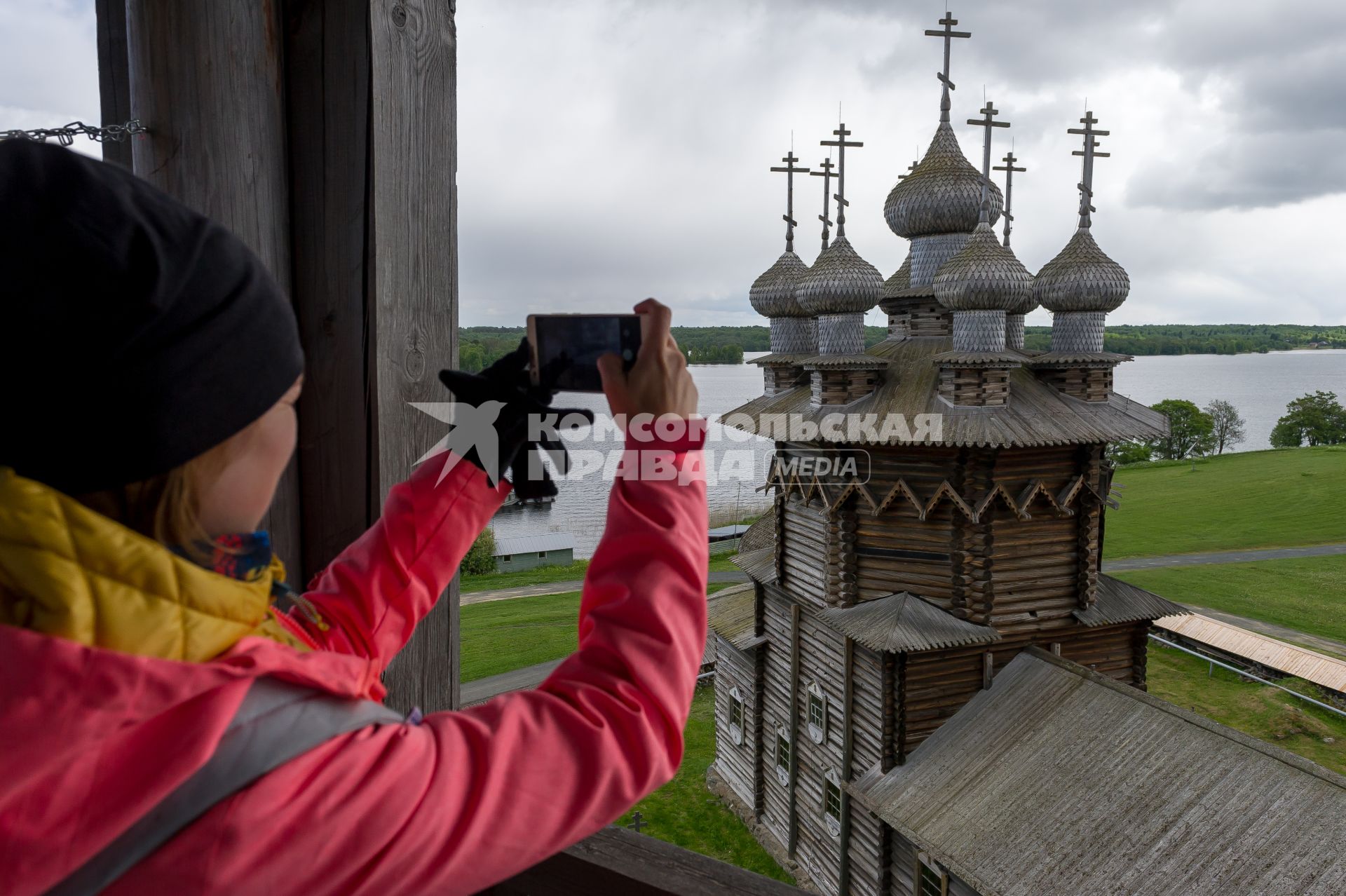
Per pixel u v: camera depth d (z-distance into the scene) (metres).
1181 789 11.59
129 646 0.63
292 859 0.67
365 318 1.96
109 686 0.61
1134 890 10.56
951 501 14.92
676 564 0.91
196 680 0.66
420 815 0.72
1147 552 56.59
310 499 2.07
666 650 0.86
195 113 1.93
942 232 18.36
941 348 17.12
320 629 1.15
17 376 0.64
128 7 1.94
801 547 17.33
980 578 14.86
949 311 17.48
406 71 1.96
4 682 0.59
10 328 0.63
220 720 0.66
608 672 0.85
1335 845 10.04
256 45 1.92
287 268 2.01
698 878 1.54
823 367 15.98
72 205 0.66
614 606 0.89
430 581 1.26
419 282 2.04
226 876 0.65
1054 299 16.34
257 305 0.76
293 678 0.76
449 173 2.08
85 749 0.62
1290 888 9.78
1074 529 15.38
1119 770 12.28
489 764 0.76
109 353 0.65
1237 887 10.06
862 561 15.88
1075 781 12.51
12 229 0.65
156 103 1.94
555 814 0.77
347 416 2.00
